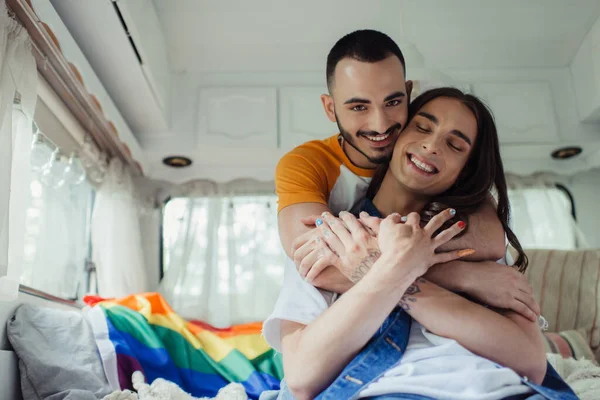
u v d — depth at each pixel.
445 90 1.50
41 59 2.46
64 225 2.94
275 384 2.61
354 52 1.54
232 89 3.76
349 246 1.33
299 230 1.54
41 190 2.73
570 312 3.16
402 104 1.54
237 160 3.85
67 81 2.71
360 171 1.74
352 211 1.67
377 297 1.22
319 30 3.57
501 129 3.73
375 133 1.54
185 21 3.46
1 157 1.89
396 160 1.48
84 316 2.56
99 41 2.81
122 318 2.60
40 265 2.68
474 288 1.35
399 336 1.29
